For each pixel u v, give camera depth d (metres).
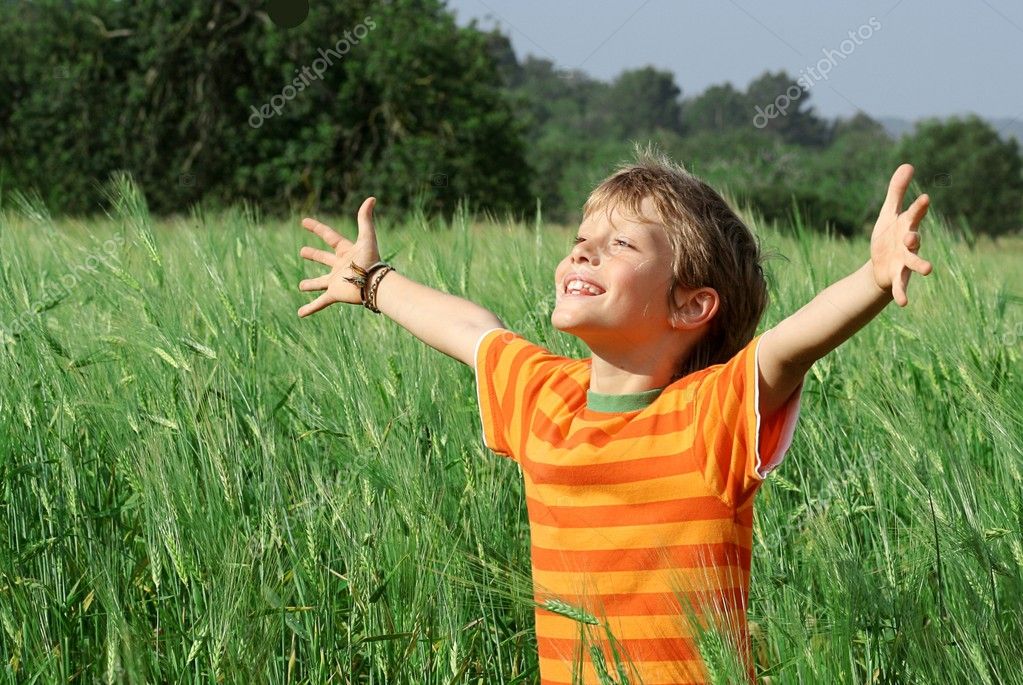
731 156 39.66
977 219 45.81
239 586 2.28
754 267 2.11
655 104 105.88
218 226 4.73
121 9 30.36
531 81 98.19
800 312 1.83
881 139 54.31
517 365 2.16
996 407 2.85
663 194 2.01
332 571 2.47
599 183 2.10
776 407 1.89
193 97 30.33
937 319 3.55
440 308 2.34
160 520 2.46
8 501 2.69
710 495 1.89
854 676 2.07
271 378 3.26
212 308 3.30
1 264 3.35
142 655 2.16
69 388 2.93
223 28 29.88
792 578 2.44
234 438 2.71
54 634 2.46
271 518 2.51
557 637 1.98
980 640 2.07
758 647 2.49
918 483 2.48
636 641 1.89
